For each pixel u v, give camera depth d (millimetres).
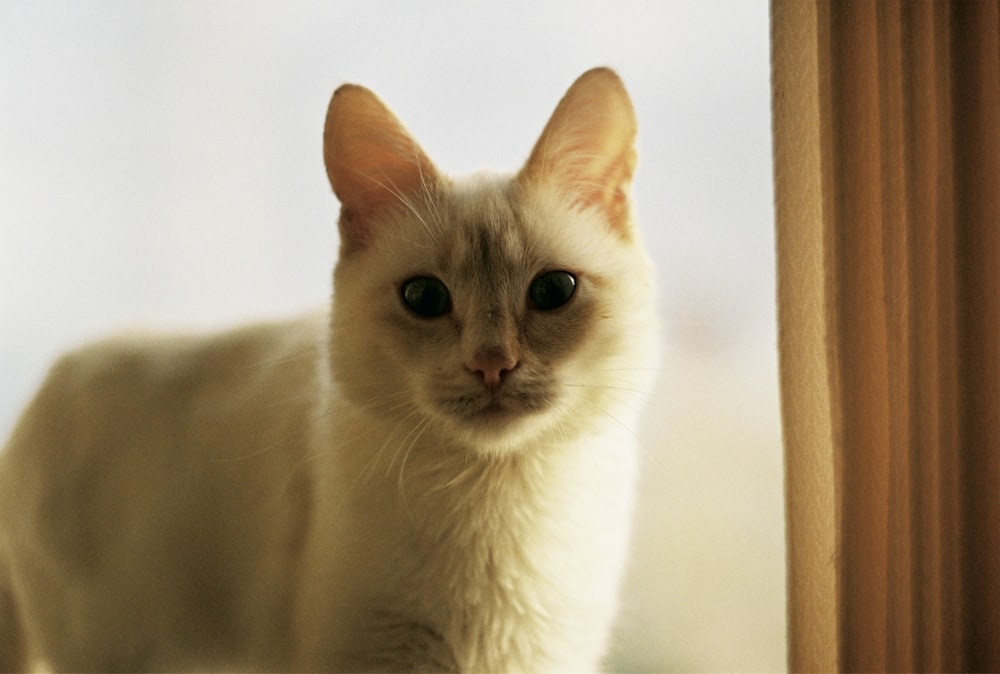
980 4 499
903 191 497
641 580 590
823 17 491
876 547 501
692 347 570
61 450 572
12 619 592
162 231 599
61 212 595
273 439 552
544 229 532
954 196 503
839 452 498
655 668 592
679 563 591
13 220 593
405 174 542
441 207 536
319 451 538
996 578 509
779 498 583
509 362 514
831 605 499
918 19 496
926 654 506
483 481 525
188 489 557
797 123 490
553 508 530
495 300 522
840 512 499
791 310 494
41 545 570
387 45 585
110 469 566
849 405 500
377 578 512
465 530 520
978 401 507
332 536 519
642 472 580
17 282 594
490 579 521
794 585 501
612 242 541
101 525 564
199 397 568
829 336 494
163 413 567
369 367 529
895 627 503
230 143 596
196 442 560
